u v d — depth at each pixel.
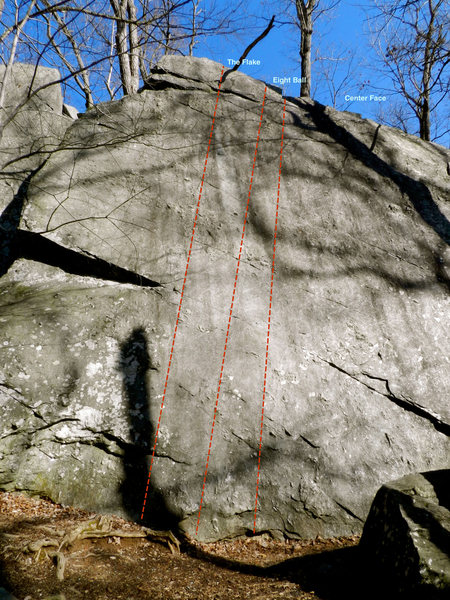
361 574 3.45
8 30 4.57
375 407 4.79
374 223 5.47
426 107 9.92
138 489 4.27
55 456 4.26
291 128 5.80
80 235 4.94
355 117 6.11
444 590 2.73
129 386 4.49
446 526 3.09
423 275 5.32
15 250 5.30
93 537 3.63
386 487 3.61
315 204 5.46
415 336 5.07
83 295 4.77
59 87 5.84
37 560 3.15
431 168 5.93
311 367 4.82
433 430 4.82
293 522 4.32
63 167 5.17
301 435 4.58
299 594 3.23
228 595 3.20
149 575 3.35
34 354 4.36
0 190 5.44
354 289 5.16
